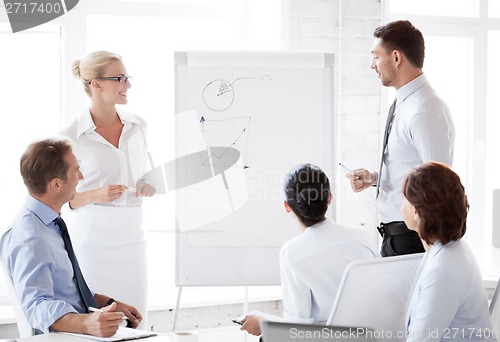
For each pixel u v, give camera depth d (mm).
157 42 3996
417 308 1899
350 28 4027
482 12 4434
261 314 2445
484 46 4449
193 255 3188
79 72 3088
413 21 4336
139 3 3930
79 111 3814
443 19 4383
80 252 3066
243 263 3199
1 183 3768
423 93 2842
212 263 3191
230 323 3885
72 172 2291
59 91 3830
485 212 4488
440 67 4422
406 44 2850
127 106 3963
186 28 4051
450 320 1887
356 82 4059
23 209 2279
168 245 4035
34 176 2244
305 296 2361
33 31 3773
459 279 1904
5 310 3572
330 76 3281
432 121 2789
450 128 2861
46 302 2133
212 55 3250
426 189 1962
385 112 4102
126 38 3943
